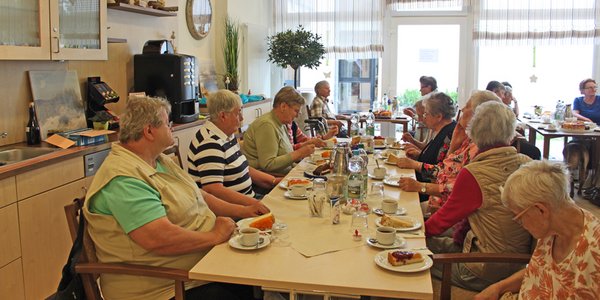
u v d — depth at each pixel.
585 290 1.47
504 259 1.94
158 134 2.03
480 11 7.09
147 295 1.93
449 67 7.50
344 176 2.48
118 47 4.46
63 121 3.71
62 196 3.08
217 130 2.76
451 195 2.25
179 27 5.62
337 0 7.37
